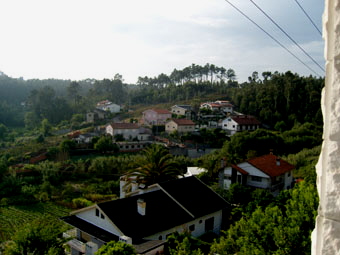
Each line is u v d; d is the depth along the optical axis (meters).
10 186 38.16
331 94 1.77
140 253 14.07
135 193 24.61
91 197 35.75
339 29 1.73
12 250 13.14
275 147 47.72
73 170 46.75
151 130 75.06
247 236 9.19
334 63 1.75
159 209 20.16
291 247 8.05
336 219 1.71
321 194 1.84
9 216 30.12
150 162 28.73
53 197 36.94
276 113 72.44
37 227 13.84
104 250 11.82
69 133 78.06
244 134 50.22
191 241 15.41
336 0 1.74
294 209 10.11
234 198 25.97
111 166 47.50
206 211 21.56
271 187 30.77
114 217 17.67
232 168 31.69
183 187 23.59
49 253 12.42
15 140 73.94
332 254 1.72
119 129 69.25
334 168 1.73
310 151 43.78
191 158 50.12
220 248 10.30
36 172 45.62
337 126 1.73
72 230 20.19
